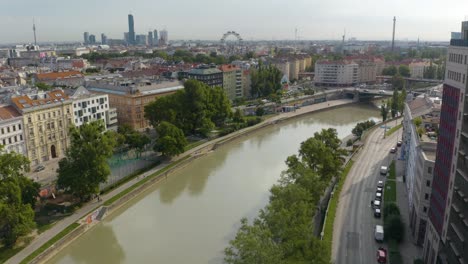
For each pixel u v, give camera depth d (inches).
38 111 7347.4
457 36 4062.5
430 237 4239.7
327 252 3730.3
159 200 6254.9
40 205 5654.5
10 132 6840.6
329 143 6107.3
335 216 5216.5
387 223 4835.1
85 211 5556.1
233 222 5369.1
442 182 3964.1
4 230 4571.9
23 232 4471.0
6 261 4279.0
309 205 4451.3
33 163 7357.3
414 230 4785.9
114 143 6013.8
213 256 4549.7
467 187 3309.5
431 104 7047.2
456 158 3592.5
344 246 4498.0
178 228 5255.9
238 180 7007.9
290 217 3912.4
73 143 5738.2
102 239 5064.0
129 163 7204.7
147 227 5315.0
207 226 5285.4
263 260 3120.1
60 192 6063.0
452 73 3858.3
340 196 5876.0
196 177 7249.0
